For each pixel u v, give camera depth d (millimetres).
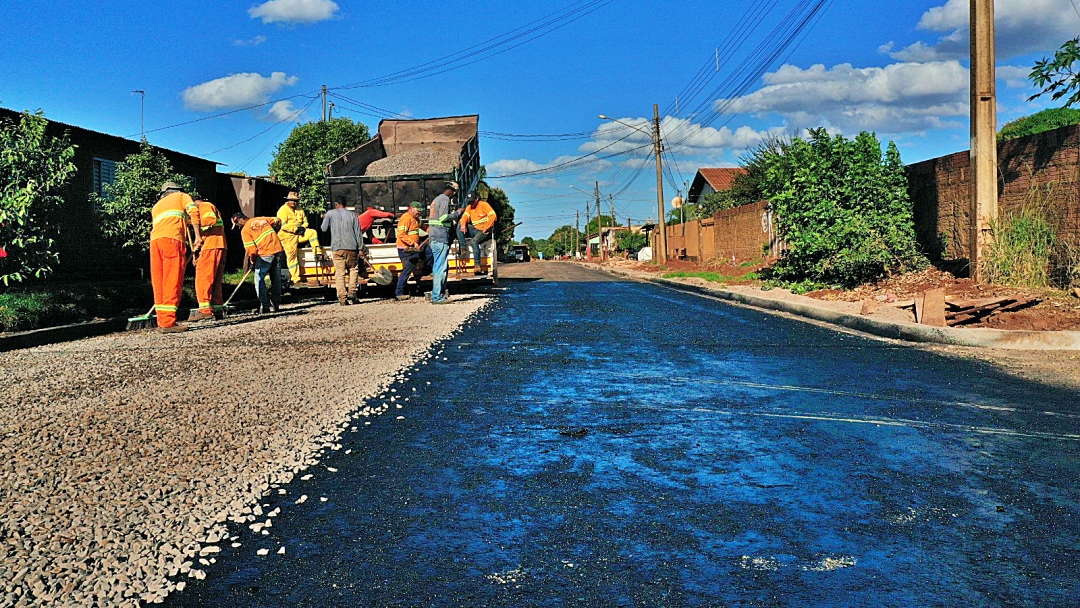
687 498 3799
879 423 5238
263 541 3279
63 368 7133
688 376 6961
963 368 7332
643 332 10180
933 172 14977
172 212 10133
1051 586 2873
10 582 2785
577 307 14008
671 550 3189
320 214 24812
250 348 8398
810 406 5750
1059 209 11391
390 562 3082
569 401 5934
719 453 4555
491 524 3479
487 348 8656
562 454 4551
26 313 9875
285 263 15305
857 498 3789
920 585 2875
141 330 10711
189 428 4871
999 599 2773
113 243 15312
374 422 5277
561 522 3498
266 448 4527
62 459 4199
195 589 2842
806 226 15898
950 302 9883
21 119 11242
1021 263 11492
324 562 3080
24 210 10562
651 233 47125
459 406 5758
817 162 15500
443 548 3217
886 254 14586
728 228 29781
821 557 3119
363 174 17406
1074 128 11086
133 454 4324
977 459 4418
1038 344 8664
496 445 4734
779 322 11484
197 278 11219
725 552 3168
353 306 13961
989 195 11938
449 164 17328
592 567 3035
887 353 8312
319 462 4383
